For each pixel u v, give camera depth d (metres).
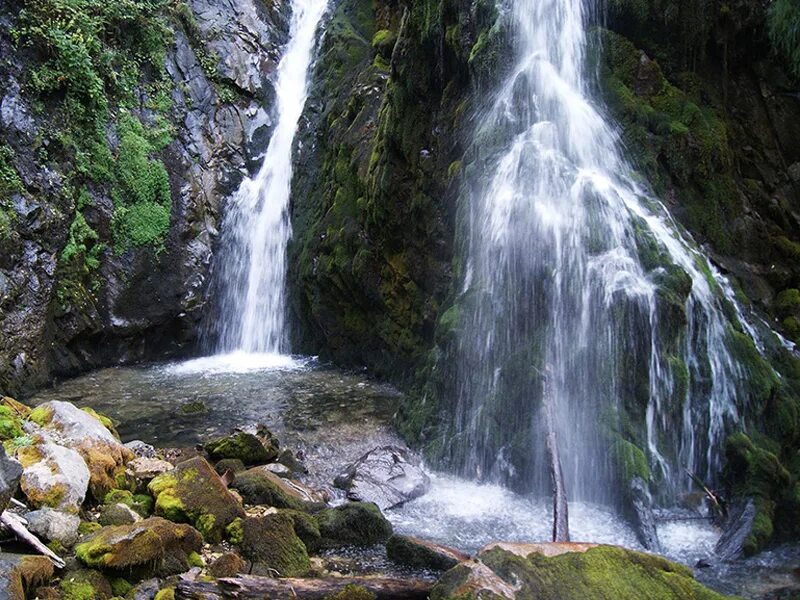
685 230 7.02
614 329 5.92
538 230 6.56
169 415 8.15
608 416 5.76
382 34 11.27
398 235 8.99
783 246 7.70
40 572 3.76
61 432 5.65
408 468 6.21
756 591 4.42
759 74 8.38
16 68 10.00
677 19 7.66
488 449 6.25
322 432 7.48
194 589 4.01
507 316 6.61
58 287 10.03
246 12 14.02
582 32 7.78
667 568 4.09
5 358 8.89
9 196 9.41
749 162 8.16
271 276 12.08
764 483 5.30
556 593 3.72
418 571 4.68
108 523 4.66
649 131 7.47
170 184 11.91
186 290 11.79
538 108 7.28
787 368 6.64
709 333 6.30
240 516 4.89
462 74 8.29
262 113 13.41
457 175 7.84
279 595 4.02
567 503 5.38
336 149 11.05
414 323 8.73
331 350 10.77
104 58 11.38
